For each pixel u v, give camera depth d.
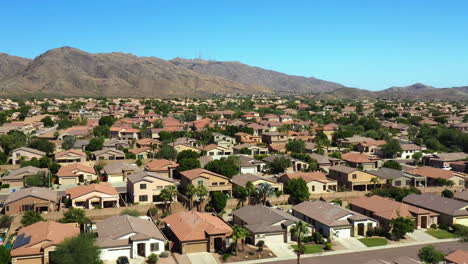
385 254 64.88
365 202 84.38
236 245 63.19
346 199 96.81
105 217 77.81
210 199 85.81
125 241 61.12
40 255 55.75
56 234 59.66
